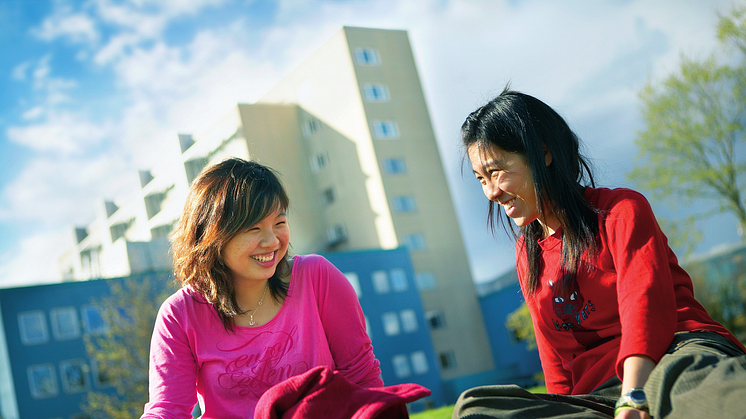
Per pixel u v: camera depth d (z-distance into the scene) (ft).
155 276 84.64
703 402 3.50
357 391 4.36
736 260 74.79
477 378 101.45
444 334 109.60
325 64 121.08
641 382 4.05
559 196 5.16
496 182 5.36
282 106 123.54
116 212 130.72
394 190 112.57
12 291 84.23
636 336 4.19
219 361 5.49
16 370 81.97
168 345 5.53
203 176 5.44
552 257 5.45
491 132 5.25
